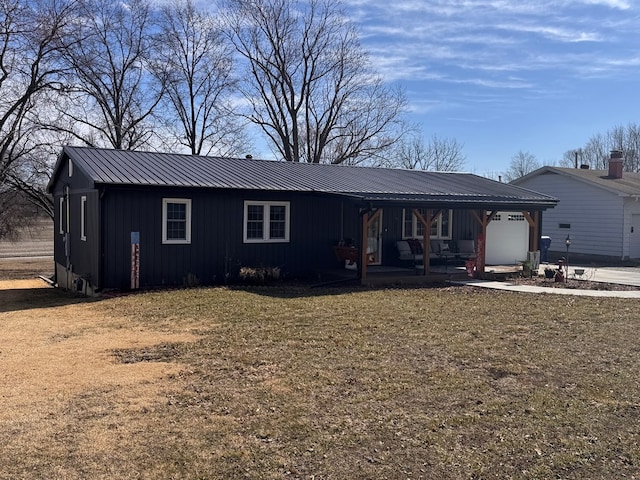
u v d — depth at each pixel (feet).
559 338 28.22
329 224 56.44
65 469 13.70
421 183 64.34
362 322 31.68
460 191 60.85
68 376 21.27
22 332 29.68
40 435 15.66
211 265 49.62
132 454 14.53
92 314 34.94
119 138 103.30
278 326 30.45
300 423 16.63
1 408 17.78
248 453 14.65
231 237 50.55
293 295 42.32
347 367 22.54
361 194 51.98
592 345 26.78
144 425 16.43
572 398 19.12
